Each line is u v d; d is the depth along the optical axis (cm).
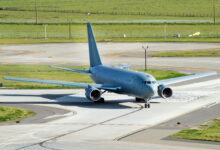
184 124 17312
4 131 16425
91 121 18238
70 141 14750
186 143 14188
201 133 15588
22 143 14550
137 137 15212
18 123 17938
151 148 13588
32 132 16225
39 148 13862
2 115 19538
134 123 17688
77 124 17662
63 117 19150
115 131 16250
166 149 13450
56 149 13688
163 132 15925
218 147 13638
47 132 16212
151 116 19088
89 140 14875
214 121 17788
